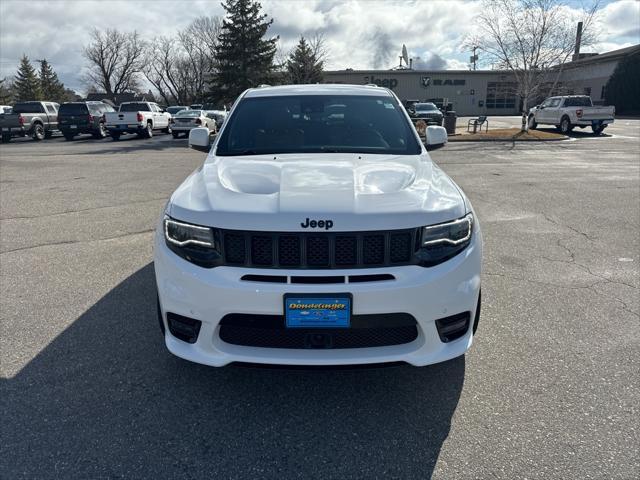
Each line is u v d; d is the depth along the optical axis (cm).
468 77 5706
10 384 296
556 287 447
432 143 421
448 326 268
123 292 434
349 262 251
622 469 227
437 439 251
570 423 260
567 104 2559
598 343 344
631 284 453
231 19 3475
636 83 4481
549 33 2406
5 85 8131
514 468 230
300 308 246
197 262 260
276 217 250
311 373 312
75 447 244
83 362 321
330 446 247
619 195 878
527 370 311
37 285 452
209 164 341
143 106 2730
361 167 315
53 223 686
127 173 1218
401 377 307
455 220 268
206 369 314
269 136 384
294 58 4309
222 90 3550
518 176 1115
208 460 237
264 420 267
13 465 231
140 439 250
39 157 1669
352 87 452
